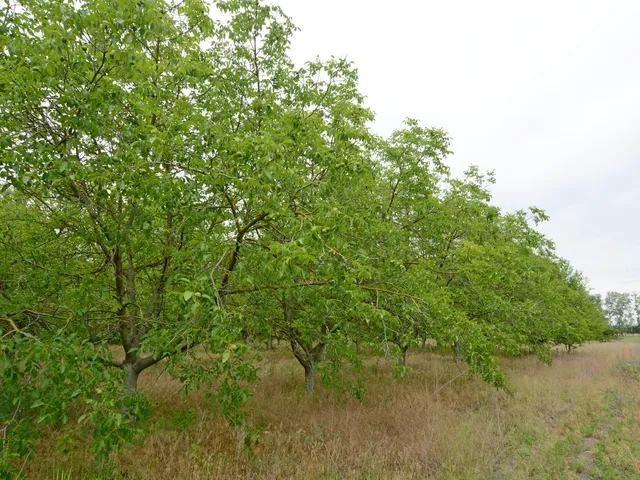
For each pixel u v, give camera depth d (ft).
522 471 17.76
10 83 10.25
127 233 14.39
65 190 14.74
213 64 20.18
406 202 27.99
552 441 21.79
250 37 21.38
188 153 13.01
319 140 16.31
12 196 15.30
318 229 9.76
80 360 9.99
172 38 16.51
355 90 22.93
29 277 14.80
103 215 16.24
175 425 20.62
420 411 25.08
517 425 24.95
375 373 38.99
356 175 14.90
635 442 22.59
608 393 35.68
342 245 12.30
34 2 12.19
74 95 11.15
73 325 14.67
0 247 15.92
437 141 26.71
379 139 28.76
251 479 16.14
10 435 9.02
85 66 11.00
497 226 33.30
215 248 12.51
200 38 18.39
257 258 13.07
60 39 10.06
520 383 36.17
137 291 20.20
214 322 9.13
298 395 27.68
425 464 17.92
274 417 23.06
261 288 15.39
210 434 19.43
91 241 15.67
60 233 16.69
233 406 15.24
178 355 13.29
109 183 12.43
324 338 20.25
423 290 17.28
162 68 15.35
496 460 19.39
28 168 10.41
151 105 14.64
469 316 26.35
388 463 18.28
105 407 9.18
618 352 78.74
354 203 19.72
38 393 9.18
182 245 17.08
